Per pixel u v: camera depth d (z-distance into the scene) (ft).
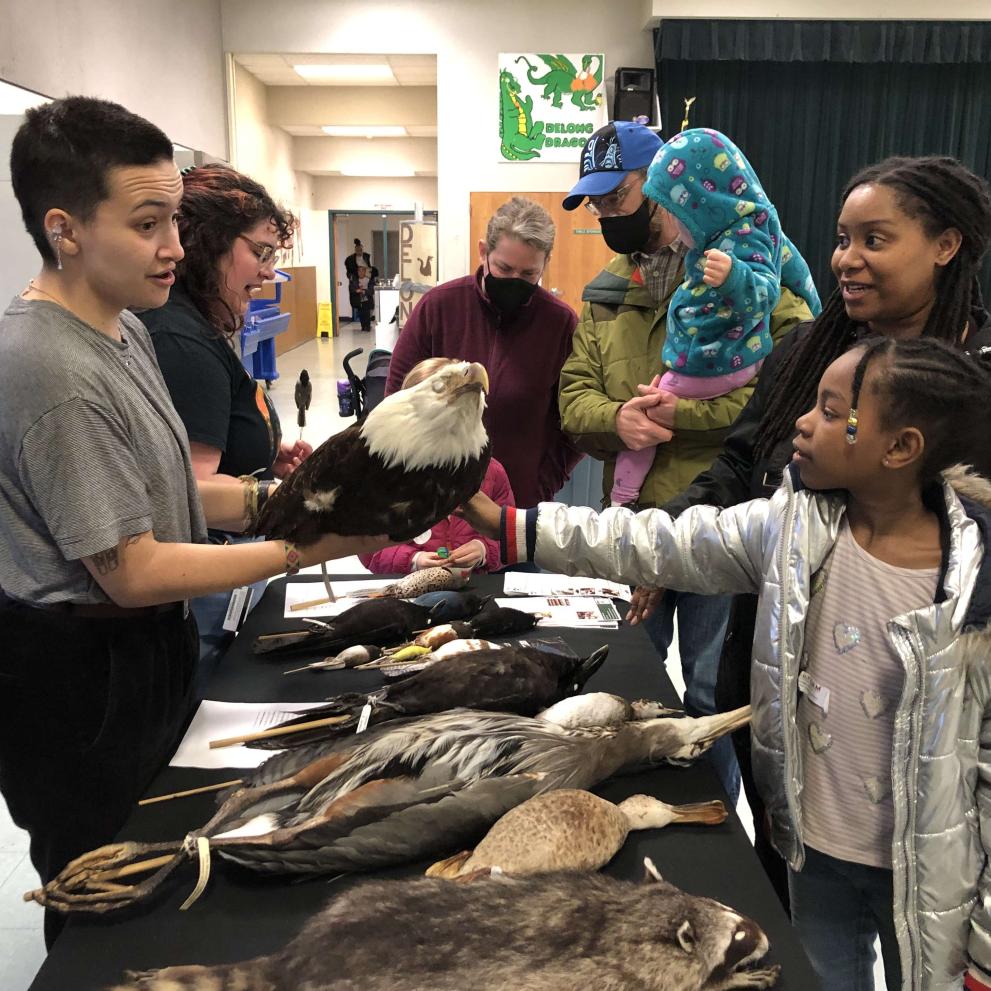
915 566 3.35
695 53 17.35
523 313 7.66
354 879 3.12
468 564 6.24
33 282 3.69
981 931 3.22
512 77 18.15
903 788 3.22
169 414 4.08
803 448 3.40
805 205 18.48
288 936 2.87
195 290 5.10
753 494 4.93
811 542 3.55
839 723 3.55
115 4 13.41
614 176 6.52
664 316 6.85
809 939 4.10
